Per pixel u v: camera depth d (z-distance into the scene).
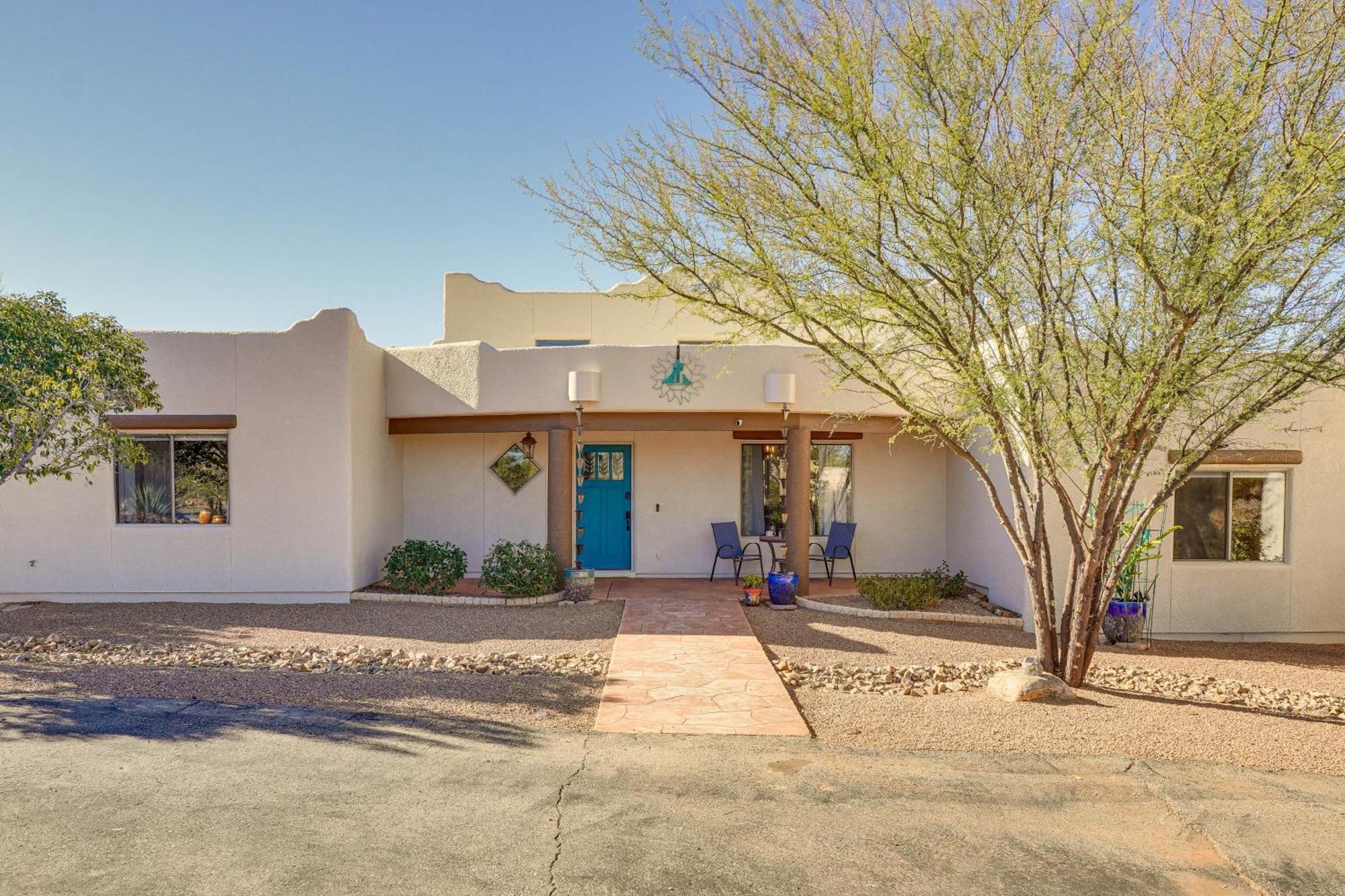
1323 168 5.49
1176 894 4.02
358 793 5.02
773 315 7.74
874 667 8.55
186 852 4.21
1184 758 5.93
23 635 9.62
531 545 12.14
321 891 3.85
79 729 6.13
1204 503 11.14
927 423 7.66
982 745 6.11
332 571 11.84
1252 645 10.88
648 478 14.32
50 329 9.14
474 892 3.88
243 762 5.52
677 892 3.92
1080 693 7.69
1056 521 10.80
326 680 7.65
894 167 6.45
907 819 4.80
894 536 14.28
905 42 6.62
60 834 4.39
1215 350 6.31
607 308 16.12
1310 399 11.09
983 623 10.88
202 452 11.86
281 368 11.80
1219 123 5.80
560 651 8.98
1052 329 7.05
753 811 4.86
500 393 12.38
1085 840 4.59
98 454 10.19
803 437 12.13
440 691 7.34
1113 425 7.06
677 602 11.84
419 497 14.20
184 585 11.77
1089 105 6.54
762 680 7.73
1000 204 6.65
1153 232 6.14
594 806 4.89
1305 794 5.31
